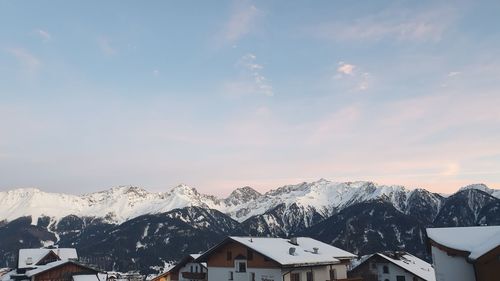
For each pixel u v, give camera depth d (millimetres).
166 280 91312
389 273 70875
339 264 54594
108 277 109750
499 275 30297
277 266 45781
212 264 53156
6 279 105812
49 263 102125
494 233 35531
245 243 49156
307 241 60000
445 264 36531
